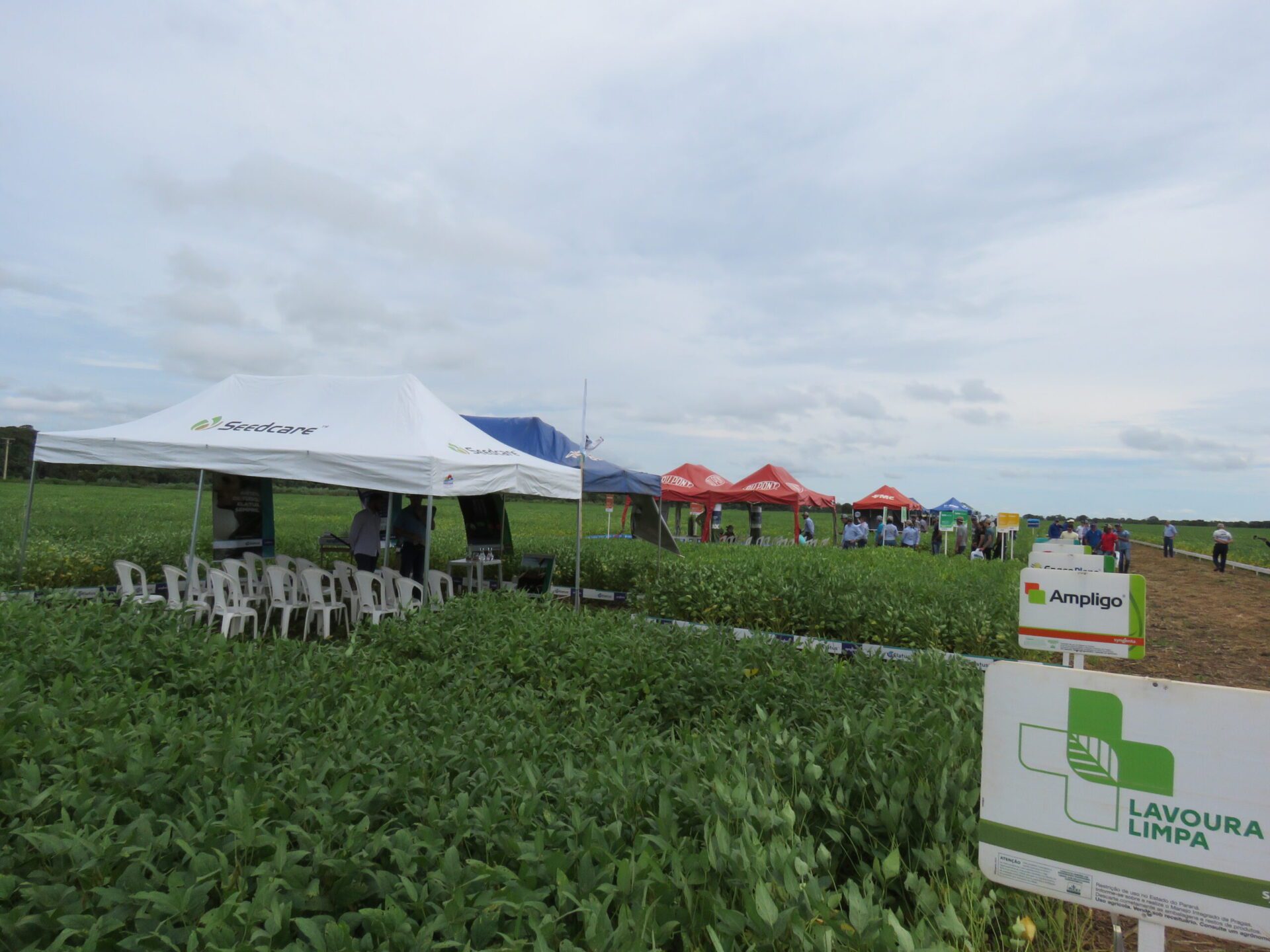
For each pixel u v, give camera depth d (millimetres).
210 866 2645
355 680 5492
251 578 11078
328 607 10305
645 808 3393
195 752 3717
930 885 3191
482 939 2391
